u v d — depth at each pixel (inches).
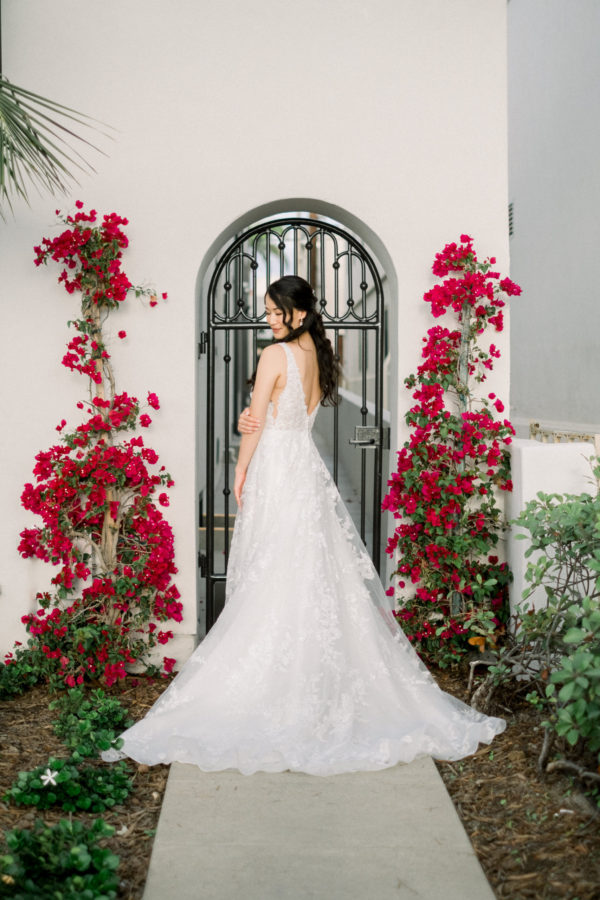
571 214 268.1
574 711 94.3
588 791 101.2
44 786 101.4
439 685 147.6
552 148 288.2
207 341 168.1
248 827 95.8
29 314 158.1
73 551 152.3
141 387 158.9
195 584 160.7
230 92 155.6
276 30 154.9
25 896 76.0
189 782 107.0
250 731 115.1
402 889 83.4
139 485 157.8
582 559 124.4
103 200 156.9
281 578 123.0
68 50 154.5
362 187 157.2
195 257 157.4
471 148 157.0
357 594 126.8
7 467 159.6
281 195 157.1
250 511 129.5
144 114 155.7
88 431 153.2
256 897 81.8
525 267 330.0
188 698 120.5
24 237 157.2
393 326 167.6
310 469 129.0
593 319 251.0
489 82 156.1
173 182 156.6
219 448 337.1
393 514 162.1
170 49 154.9
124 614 156.0
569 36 264.1
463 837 93.8
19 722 132.5
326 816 98.5
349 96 156.0
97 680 150.8
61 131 155.8
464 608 155.6
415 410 156.4
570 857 89.4
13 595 160.1
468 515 155.6
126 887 85.4
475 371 160.6
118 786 107.0
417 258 158.6
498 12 155.1
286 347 129.0
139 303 158.1
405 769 111.0
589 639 99.3
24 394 158.9
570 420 274.8
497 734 123.1
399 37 155.5
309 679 118.3
